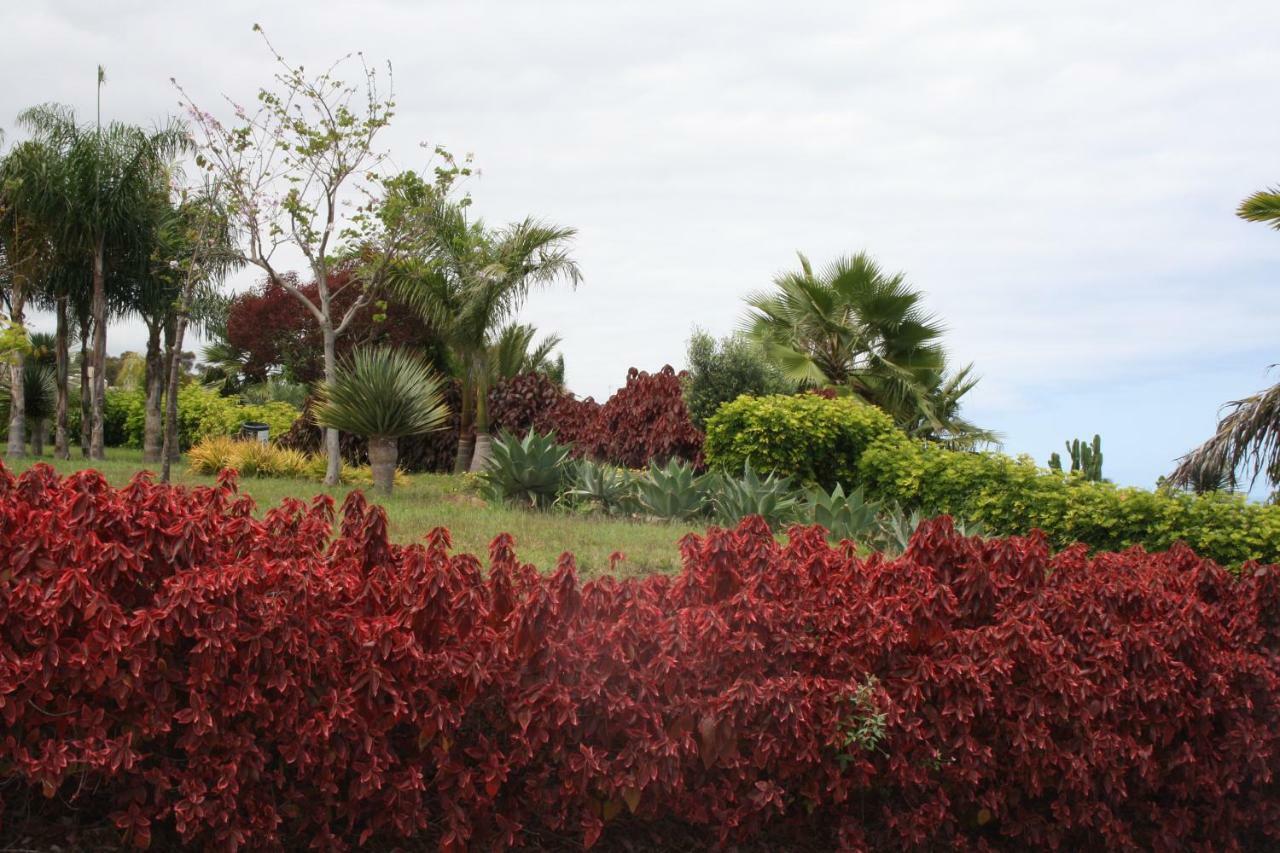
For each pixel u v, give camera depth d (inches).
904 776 155.0
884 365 922.1
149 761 131.0
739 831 151.1
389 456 547.2
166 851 131.0
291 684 128.7
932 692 159.2
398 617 137.9
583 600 150.6
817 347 940.0
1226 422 602.9
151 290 841.5
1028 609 169.9
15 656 118.9
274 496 475.8
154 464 717.9
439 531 150.9
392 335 985.5
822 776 154.6
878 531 423.5
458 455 825.5
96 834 130.9
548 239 785.6
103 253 844.6
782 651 150.9
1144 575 196.5
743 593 152.1
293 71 669.9
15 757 119.0
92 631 121.4
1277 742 185.0
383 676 131.6
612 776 140.9
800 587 160.9
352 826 135.2
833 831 159.0
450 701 139.0
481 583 147.9
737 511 434.0
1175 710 175.9
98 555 126.3
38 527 128.7
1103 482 450.6
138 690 122.3
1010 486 454.6
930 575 162.1
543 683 139.9
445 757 137.1
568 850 146.2
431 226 733.3
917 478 498.0
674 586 163.2
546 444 499.8
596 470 496.1
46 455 871.1
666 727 146.0
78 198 794.8
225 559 138.7
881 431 560.1
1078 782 163.2
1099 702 167.6
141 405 1174.3
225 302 1041.5
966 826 168.1
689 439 639.8
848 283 889.5
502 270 746.8
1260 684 185.0
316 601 132.5
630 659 145.2
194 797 123.3
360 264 741.9
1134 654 173.5
